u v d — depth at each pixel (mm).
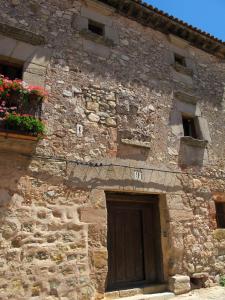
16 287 4125
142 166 5961
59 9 6047
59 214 4777
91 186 5215
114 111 5977
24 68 5176
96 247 4941
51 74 5430
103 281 4832
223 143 7672
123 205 5949
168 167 6348
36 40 5449
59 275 4484
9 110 4465
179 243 5910
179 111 7066
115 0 6707
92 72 5965
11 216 4371
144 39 7164
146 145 6121
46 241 4547
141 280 5707
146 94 6617
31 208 4570
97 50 6223
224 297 5371
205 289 5934
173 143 6637
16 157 4668
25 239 4387
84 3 6469
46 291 4320
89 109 5660
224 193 7137
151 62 7039
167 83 7125
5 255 4172
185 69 7590
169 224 5930
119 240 5695
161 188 6070
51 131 5109
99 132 5637
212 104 7883
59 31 5848
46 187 4793
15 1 5562
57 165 4996
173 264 5727
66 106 5402
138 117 6273
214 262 6336
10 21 5363
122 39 6754
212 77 8281
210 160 7176
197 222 6379
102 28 6625
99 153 5512
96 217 5094
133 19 7160
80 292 4570
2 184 4434
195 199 6539
